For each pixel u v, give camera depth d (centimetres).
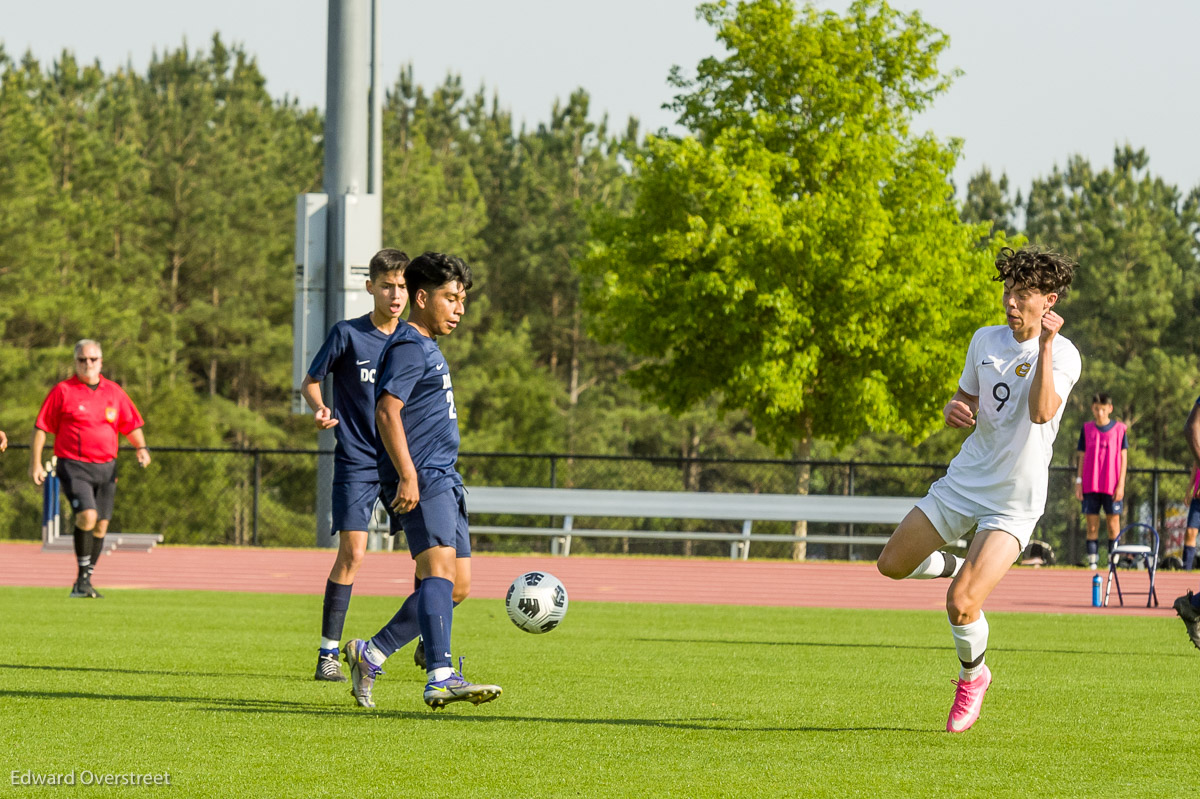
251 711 1572
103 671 1928
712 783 1197
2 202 13062
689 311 6900
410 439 1505
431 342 1514
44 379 12812
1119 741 1443
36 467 3180
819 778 1225
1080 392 16138
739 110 7131
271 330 14875
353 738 1402
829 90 6869
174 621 2722
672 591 3953
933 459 14400
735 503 5453
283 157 16675
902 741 1427
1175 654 2381
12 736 1396
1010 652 2388
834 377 7075
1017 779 1231
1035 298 1460
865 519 5444
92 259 14500
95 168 15050
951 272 6919
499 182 19688
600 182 17450
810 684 1908
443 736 1422
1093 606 3544
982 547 1466
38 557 4703
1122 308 16138
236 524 11700
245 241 15212
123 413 3269
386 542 5362
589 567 4775
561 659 2184
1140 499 8806
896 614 3216
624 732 1465
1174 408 16050
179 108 16825
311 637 2450
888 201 7088
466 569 1702
